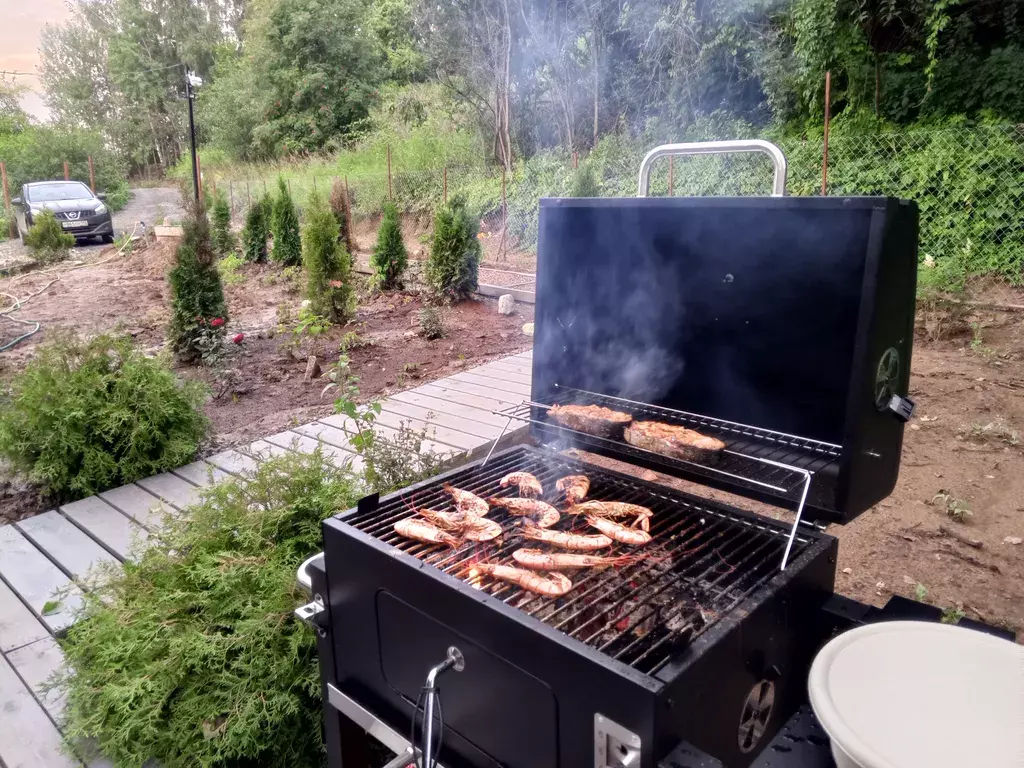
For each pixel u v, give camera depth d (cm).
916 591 302
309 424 473
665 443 181
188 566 238
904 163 865
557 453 217
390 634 157
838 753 107
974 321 664
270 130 2334
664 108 1249
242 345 739
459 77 1577
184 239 655
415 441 333
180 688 210
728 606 136
